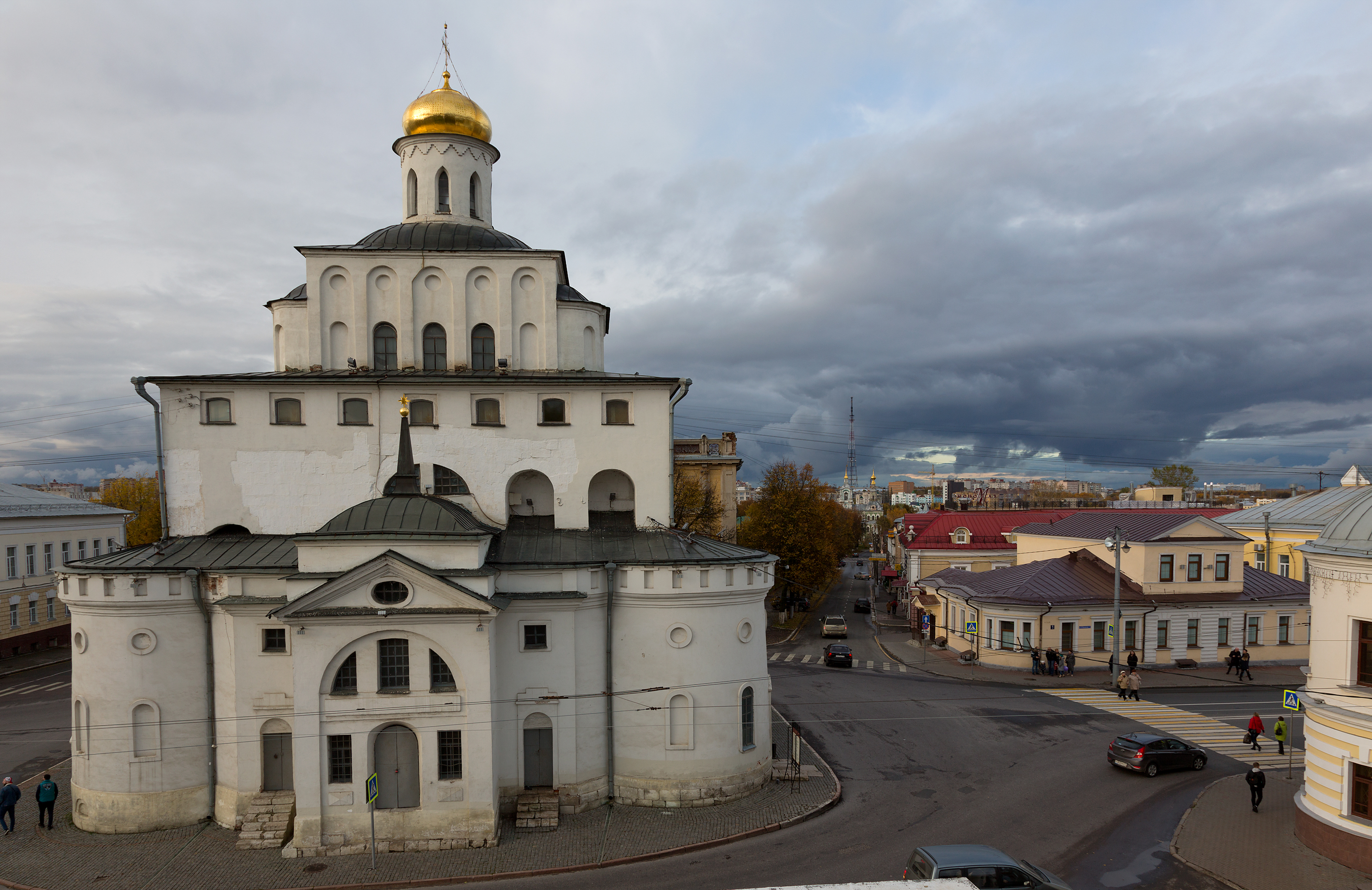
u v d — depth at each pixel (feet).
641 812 96.12
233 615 94.43
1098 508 322.55
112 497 314.35
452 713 87.81
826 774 108.27
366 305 117.50
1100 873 80.33
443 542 89.40
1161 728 131.34
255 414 107.45
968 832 90.38
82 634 93.30
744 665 102.17
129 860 84.89
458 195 134.62
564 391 111.65
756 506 262.47
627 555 103.19
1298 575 214.07
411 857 84.94
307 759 86.33
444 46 135.85
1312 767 86.48
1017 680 167.02
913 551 256.73
